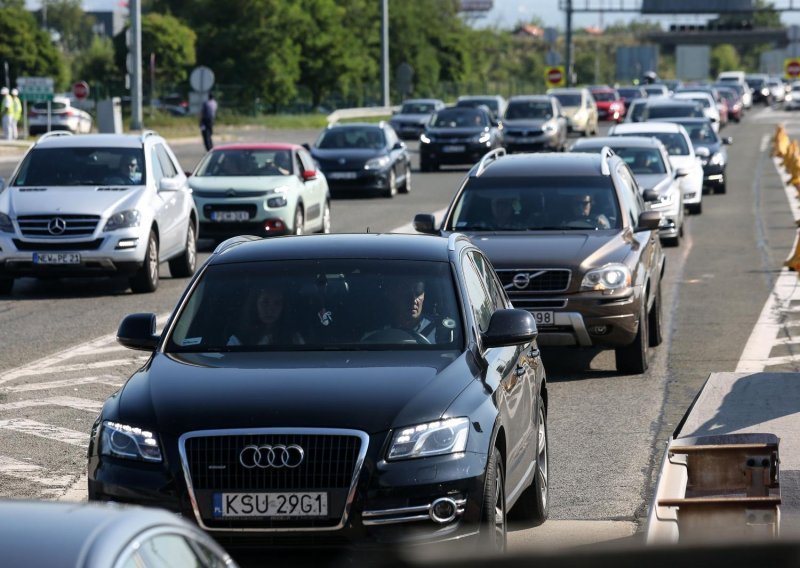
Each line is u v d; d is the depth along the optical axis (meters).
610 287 38.75
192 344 22.58
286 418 19.47
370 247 24.27
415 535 19.16
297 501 19.16
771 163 144.25
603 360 42.31
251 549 19.30
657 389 37.47
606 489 27.14
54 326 48.53
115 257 56.00
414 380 20.55
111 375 39.44
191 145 171.88
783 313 50.69
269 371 21.03
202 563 11.67
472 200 43.53
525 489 23.73
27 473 28.56
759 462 21.66
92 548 10.48
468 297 23.17
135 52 132.00
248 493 19.22
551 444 31.11
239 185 73.75
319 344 22.22
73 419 33.78
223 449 19.42
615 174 44.47
